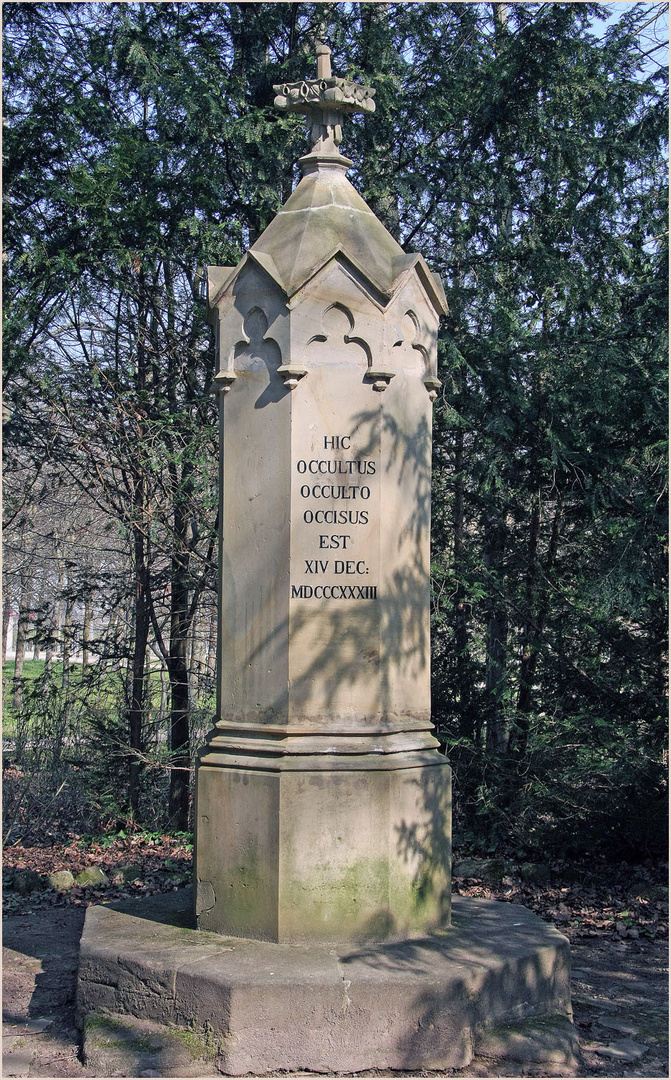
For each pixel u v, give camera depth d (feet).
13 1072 14.92
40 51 33.65
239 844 16.93
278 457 17.29
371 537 17.35
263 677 17.29
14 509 35.55
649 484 31.96
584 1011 18.44
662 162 34.04
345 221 18.03
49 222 33.47
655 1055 16.30
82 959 16.35
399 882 16.99
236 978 14.84
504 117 33.19
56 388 32.83
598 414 31.78
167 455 32.12
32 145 32.91
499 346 31.65
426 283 18.58
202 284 34.35
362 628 17.29
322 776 16.69
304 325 17.21
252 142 32.14
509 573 33.37
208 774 17.35
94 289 33.81
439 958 16.03
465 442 34.12
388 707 17.46
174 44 33.53
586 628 31.55
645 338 32.24
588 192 34.22
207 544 35.40
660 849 31.01
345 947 16.39
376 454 17.39
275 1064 14.69
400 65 34.01
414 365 18.37
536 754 31.17
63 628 36.01
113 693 36.91
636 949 22.91
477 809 31.83
